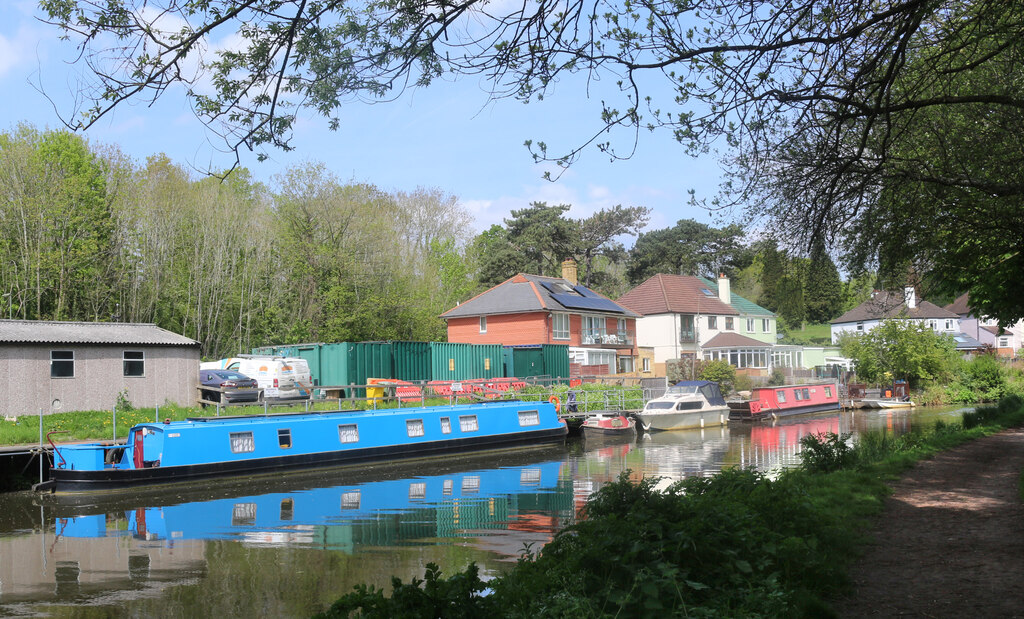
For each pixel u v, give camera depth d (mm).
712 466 24625
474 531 15531
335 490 21766
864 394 52031
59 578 12383
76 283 41969
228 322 51000
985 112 9953
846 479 14031
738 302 72125
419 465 26969
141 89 5531
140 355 28766
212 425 23453
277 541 14898
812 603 6332
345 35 6008
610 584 6219
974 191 11008
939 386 53000
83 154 42500
